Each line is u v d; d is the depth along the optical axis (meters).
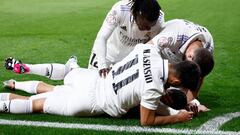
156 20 6.96
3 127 6.85
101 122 6.98
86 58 11.76
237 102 8.27
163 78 6.40
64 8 20.16
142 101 6.46
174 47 7.18
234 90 9.04
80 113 7.13
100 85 7.07
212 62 6.82
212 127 6.89
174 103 7.17
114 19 7.51
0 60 11.45
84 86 7.11
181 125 6.85
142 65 6.48
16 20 17.44
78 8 20.11
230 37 14.12
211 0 21.67
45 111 7.27
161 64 6.44
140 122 6.84
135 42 7.80
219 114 7.47
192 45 7.12
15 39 13.98
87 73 7.32
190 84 6.41
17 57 11.84
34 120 7.08
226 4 20.48
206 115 7.38
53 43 13.43
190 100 7.29
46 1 22.08
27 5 20.97
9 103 7.27
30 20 17.41
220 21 16.98
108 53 8.07
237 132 6.77
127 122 6.96
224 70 10.47
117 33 7.88
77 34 14.74
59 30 15.41
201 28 7.40
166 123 6.81
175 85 6.45
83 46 13.05
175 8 20.05
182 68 6.37
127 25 7.59
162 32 7.23
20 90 8.58
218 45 13.03
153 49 6.66
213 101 8.33
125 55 8.02
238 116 7.42
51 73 8.42
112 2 21.59
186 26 7.24
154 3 6.84
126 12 7.49
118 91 6.73
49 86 8.24
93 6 20.62
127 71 6.64
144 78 6.40
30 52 12.36
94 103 7.00
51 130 6.75
